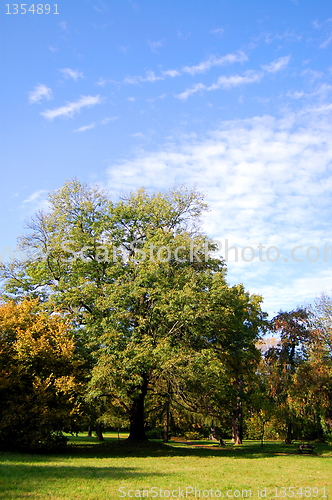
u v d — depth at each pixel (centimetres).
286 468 1733
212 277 2306
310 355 3078
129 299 2142
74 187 2617
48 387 1903
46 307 2233
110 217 2477
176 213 2586
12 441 1812
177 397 2430
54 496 955
